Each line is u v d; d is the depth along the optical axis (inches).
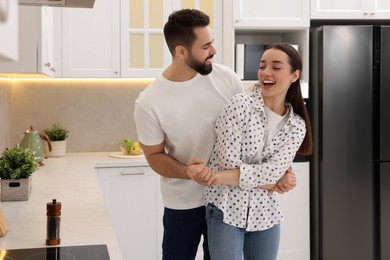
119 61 151.8
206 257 91.0
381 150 149.6
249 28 155.2
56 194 91.8
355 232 151.1
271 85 75.3
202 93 84.3
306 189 153.9
